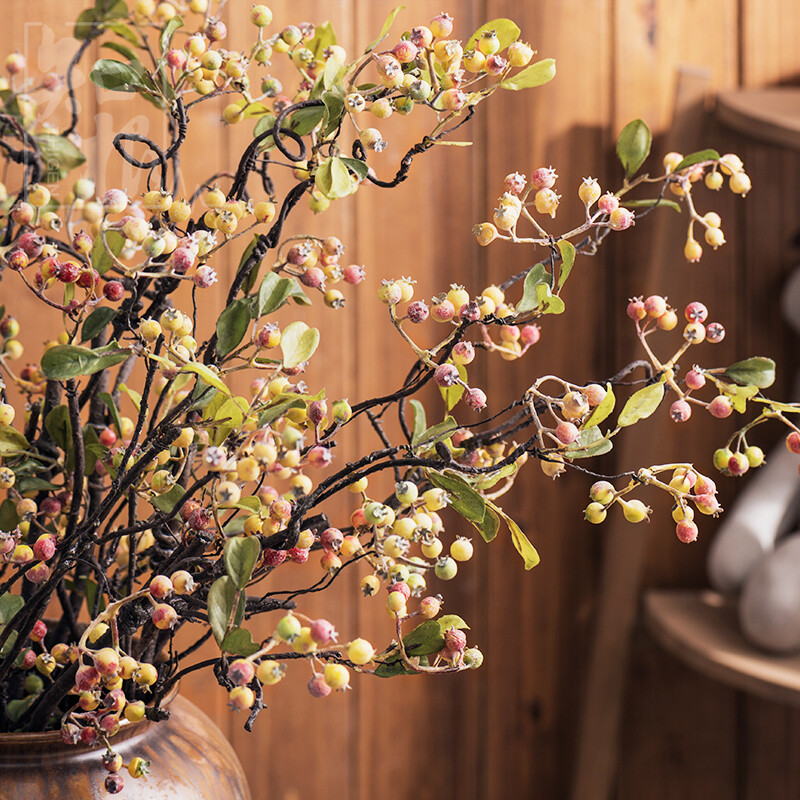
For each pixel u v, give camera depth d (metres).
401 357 1.75
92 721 1.18
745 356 1.85
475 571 1.78
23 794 1.19
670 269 1.71
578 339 1.79
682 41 1.81
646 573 1.83
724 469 1.20
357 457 1.72
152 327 1.16
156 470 1.21
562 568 1.79
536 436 1.16
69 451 1.25
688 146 1.67
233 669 1.09
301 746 1.73
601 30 1.79
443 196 1.75
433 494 1.16
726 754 1.84
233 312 1.18
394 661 1.17
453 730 1.78
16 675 1.26
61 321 1.61
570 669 1.79
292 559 1.17
